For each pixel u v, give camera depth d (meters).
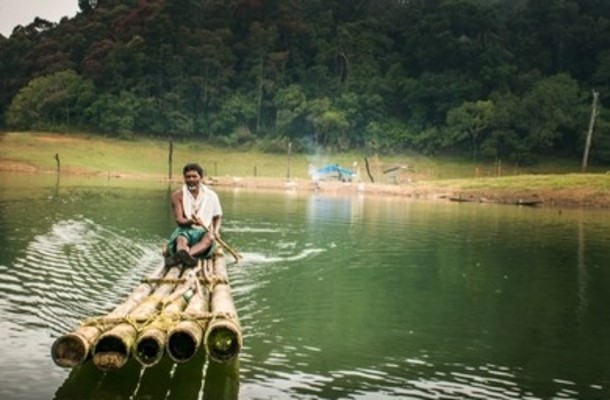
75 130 77.12
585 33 86.38
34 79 86.00
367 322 7.04
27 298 7.27
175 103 80.25
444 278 9.91
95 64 83.62
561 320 7.36
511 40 91.75
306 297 8.18
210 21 93.62
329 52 89.25
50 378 4.77
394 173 65.38
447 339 6.49
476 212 25.64
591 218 23.75
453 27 89.62
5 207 18.62
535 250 13.58
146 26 88.00
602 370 5.66
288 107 79.19
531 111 71.56
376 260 11.52
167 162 66.88
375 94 80.56
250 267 10.28
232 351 4.70
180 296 5.71
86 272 9.08
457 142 73.81
